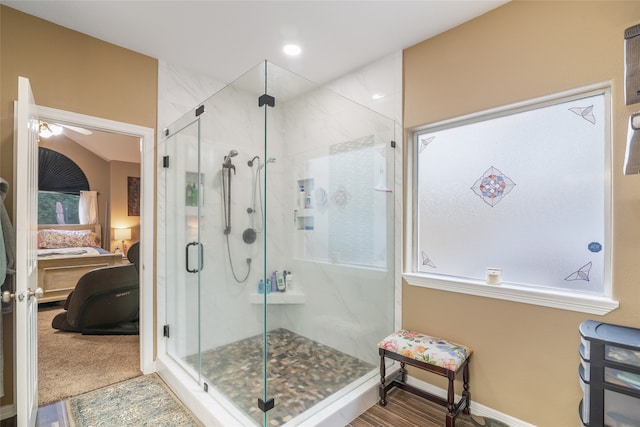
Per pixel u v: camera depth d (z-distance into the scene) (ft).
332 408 6.26
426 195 8.01
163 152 8.86
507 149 6.70
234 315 7.23
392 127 8.32
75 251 16.31
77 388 7.62
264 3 6.47
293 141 7.72
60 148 19.26
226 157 7.68
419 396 7.10
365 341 8.36
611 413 4.44
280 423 5.86
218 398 6.57
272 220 7.59
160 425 6.28
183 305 8.53
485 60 6.68
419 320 7.80
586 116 5.78
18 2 6.37
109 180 20.75
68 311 11.25
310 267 8.45
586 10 5.49
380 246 8.41
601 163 5.61
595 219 5.66
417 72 7.89
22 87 5.28
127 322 11.97
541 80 5.95
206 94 9.69
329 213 8.82
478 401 6.75
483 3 6.43
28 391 5.36
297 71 9.41
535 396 6.01
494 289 6.49
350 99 9.21
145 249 8.52
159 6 6.55
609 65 5.26
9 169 6.45
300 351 7.88
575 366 5.57
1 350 5.80
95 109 7.64
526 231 6.43
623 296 5.12
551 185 6.15
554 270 6.09
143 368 8.42
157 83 8.71
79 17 6.90
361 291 8.54
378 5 6.52
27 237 5.43
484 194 7.02
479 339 6.75
